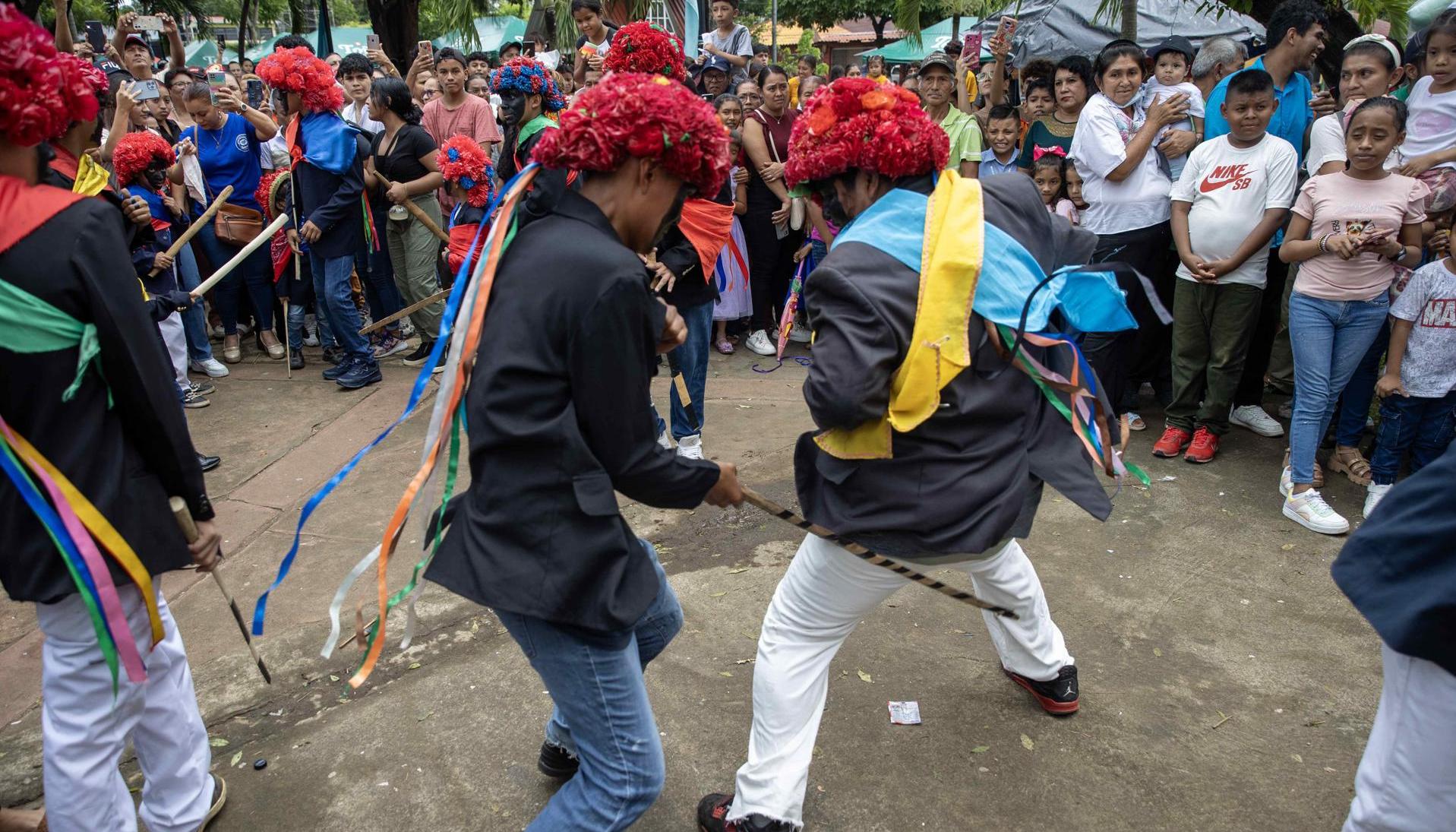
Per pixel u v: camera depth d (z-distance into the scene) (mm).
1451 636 1554
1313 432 3914
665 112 1696
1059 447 2180
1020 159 5559
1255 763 2609
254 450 4891
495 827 2434
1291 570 3605
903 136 1987
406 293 6066
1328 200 3824
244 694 2947
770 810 2225
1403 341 3826
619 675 1860
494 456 1744
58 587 1888
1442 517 1584
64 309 1796
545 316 1670
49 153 1925
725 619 3314
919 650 3123
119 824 2121
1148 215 4785
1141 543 3814
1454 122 4262
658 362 1863
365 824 2443
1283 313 5223
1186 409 4621
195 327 5969
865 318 1918
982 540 2043
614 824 1908
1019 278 2057
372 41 10250
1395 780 1736
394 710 2865
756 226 6293
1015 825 2410
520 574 1745
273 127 5809
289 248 5945
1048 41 10008
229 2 32094
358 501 4293
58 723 2020
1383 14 5629
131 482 1958
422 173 5797
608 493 1735
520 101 4332
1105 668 3029
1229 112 4266
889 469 2068
